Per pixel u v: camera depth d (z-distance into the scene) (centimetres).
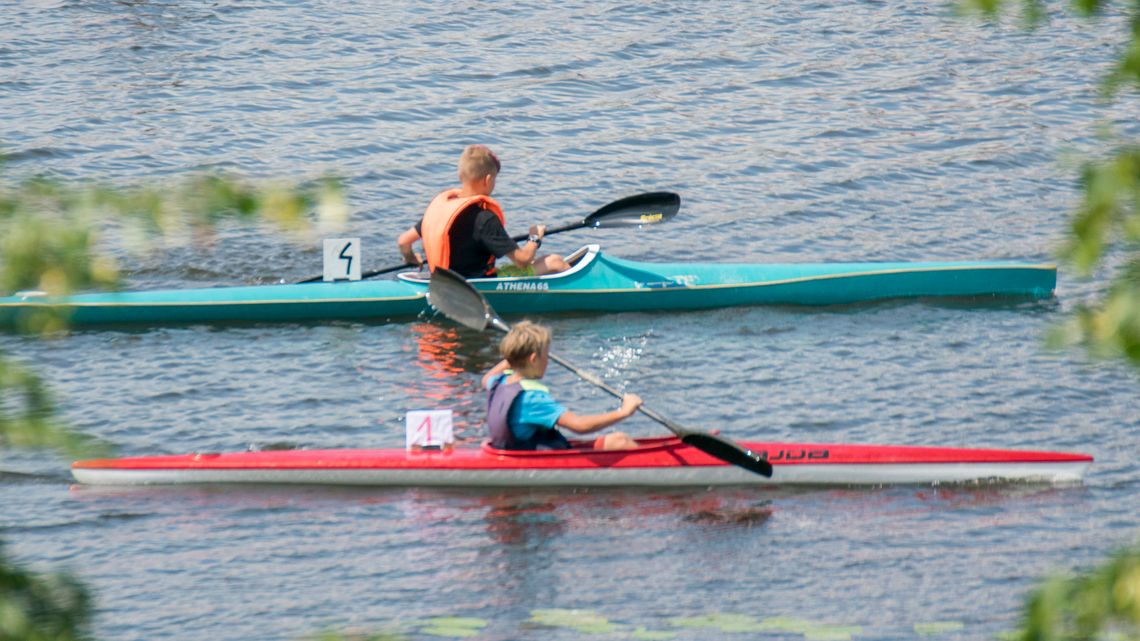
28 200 873
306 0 7344
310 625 2272
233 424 3130
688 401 3322
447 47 6712
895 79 6419
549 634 2253
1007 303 4109
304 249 4431
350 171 5200
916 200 5050
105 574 2436
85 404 3228
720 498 2800
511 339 2798
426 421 2828
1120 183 837
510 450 2817
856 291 4131
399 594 2388
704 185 5197
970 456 2867
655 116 5928
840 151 5541
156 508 2709
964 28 7131
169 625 2269
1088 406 3278
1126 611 857
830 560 2534
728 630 2272
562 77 6372
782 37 7006
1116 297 859
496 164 3881
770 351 3694
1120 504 2770
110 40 6575
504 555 2539
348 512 2709
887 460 2853
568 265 4034
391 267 4050
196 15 7019
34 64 6172
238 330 3806
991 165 5384
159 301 3819
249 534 2609
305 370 3503
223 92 5984
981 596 2392
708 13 7344
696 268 4103
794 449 2848
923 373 3512
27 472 2830
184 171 5078
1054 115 5931
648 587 2423
